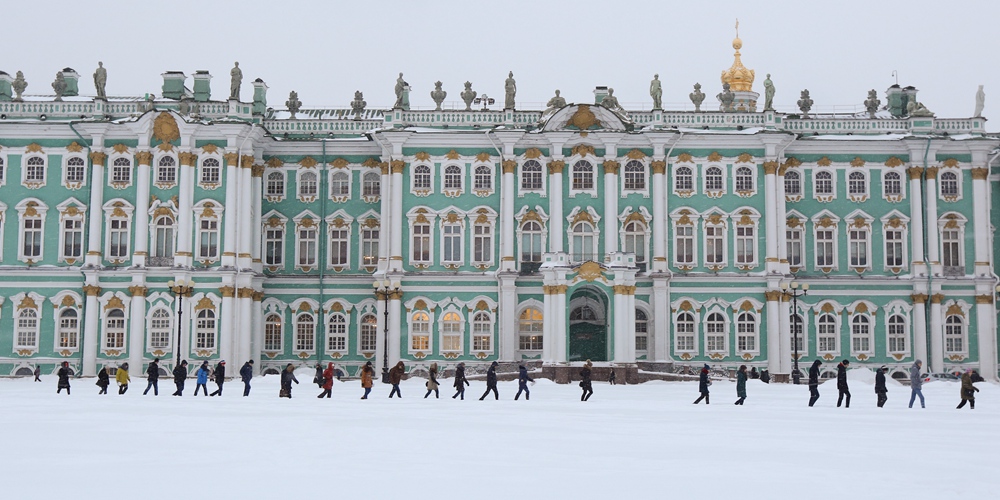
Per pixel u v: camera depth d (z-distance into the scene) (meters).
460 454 26.44
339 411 41.91
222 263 77.31
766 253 79.88
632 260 74.19
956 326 82.00
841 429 34.72
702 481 22.05
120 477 22.25
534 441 29.73
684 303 79.50
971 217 82.56
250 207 79.56
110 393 56.78
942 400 53.72
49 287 77.69
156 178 78.00
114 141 78.56
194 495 19.97
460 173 80.12
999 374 83.75
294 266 83.44
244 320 78.00
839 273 82.19
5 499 19.42
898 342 81.75
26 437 30.25
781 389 65.12
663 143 79.56
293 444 28.50
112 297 76.94
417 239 79.94
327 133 84.94
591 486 21.31
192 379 75.06
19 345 77.44
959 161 83.00
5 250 78.25
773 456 26.45
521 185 79.81
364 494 20.20
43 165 78.75
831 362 81.25
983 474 23.34
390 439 29.97
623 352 72.50
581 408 45.25
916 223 82.06
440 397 54.31
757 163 80.75
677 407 46.44
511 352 77.88
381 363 79.75
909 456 26.69
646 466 24.36
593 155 79.62
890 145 82.62
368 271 83.44
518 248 79.25
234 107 79.62
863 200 82.69
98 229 77.44
